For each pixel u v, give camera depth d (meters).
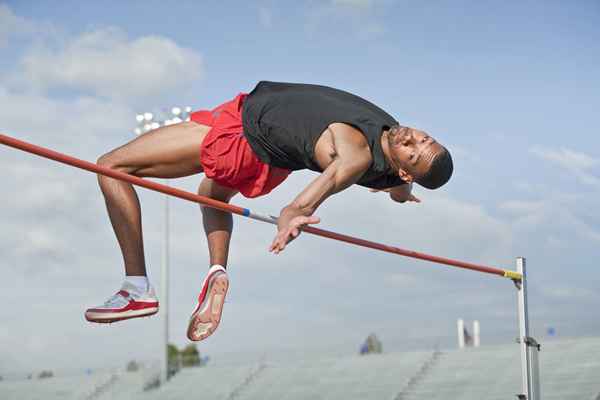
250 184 3.31
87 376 18.64
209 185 3.46
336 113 3.05
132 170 3.24
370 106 3.23
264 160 3.18
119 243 3.23
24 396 18.52
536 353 4.65
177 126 3.28
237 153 3.20
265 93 3.21
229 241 3.51
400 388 14.87
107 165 3.20
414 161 3.06
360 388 15.27
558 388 13.07
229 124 3.21
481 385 14.12
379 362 16.22
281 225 2.77
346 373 16.12
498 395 13.61
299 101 3.10
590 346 14.17
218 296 3.41
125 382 17.72
